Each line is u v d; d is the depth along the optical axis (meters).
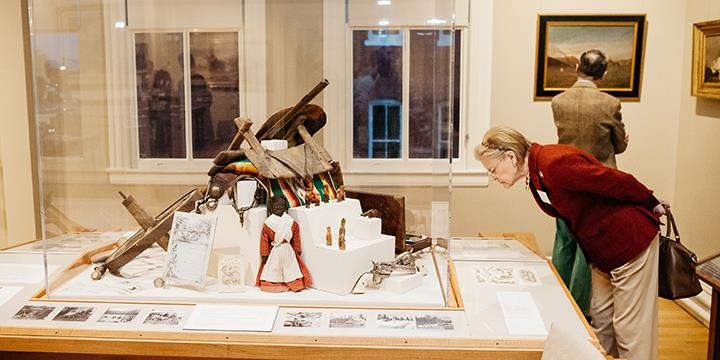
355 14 2.71
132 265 2.75
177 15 2.89
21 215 3.95
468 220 4.60
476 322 2.29
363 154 2.79
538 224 4.60
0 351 2.26
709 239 4.13
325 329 2.20
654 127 4.61
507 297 2.55
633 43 4.48
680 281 2.83
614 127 3.85
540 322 2.31
